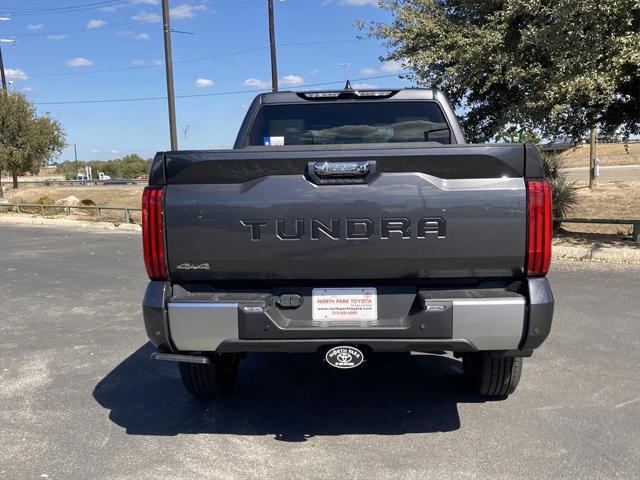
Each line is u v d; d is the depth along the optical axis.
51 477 3.26
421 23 10.95
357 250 3.25
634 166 46.94
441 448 3.51
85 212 24.03
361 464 3.34
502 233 3.19
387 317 3.37
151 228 3.32
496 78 10.23
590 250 9.66
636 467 3.23
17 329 6.48
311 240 3.26
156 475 3.27
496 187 3.18
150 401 4.37
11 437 3.77
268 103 4.99
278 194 3.26
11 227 20.55
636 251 9.37
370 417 4.00
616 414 3.91
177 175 3.30
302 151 3.23
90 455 3.52
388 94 4.95
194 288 3.46
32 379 4.86
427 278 3.32
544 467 3.25
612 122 11.27
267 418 4.04
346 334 3.29
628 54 8.34
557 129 10.82
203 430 3.86
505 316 3.20
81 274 10.05
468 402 4.20
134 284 9.03
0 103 30.70
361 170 3.22
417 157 3.19
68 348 5.73
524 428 3.74
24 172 34.03
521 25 10.06
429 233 3.22
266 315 3.29
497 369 3.97
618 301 6.86
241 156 3.25
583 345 5.32
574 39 8.76
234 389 4.60
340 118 5.02
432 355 5.37
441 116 4.98
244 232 3.28
